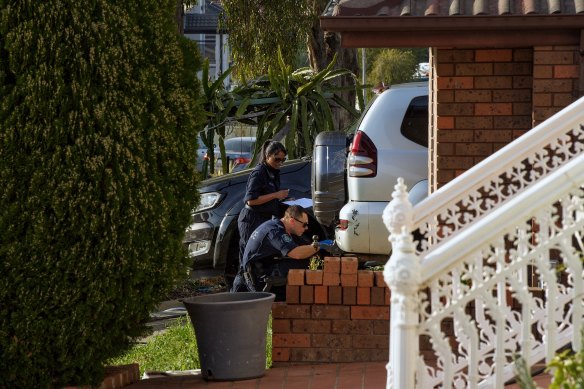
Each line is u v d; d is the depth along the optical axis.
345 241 12.29
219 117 19.83
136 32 7.74
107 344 7.77
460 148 9.37
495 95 9.30
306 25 23.75
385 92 12.42
